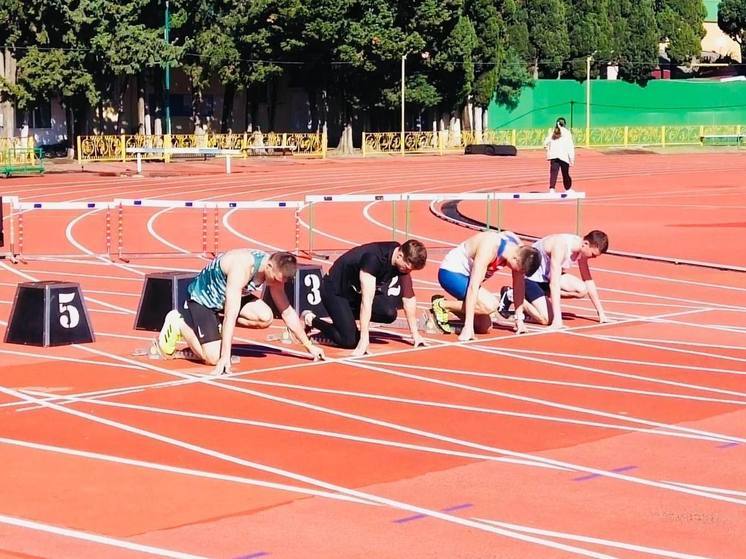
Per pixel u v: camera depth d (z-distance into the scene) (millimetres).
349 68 49969
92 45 42969
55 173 38625
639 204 28484
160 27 45500
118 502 6910
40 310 11883
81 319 12086
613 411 9445
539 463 7883
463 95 54531
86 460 7844
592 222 24422
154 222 24188
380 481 7414
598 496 7137
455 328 13125
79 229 22953
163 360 11234
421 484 7359
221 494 7098
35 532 6348
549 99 62344
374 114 55719
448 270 12602
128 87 49031
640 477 7570
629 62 64375
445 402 9680
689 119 66750
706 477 7586
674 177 38656
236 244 21312
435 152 54562
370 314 11711
